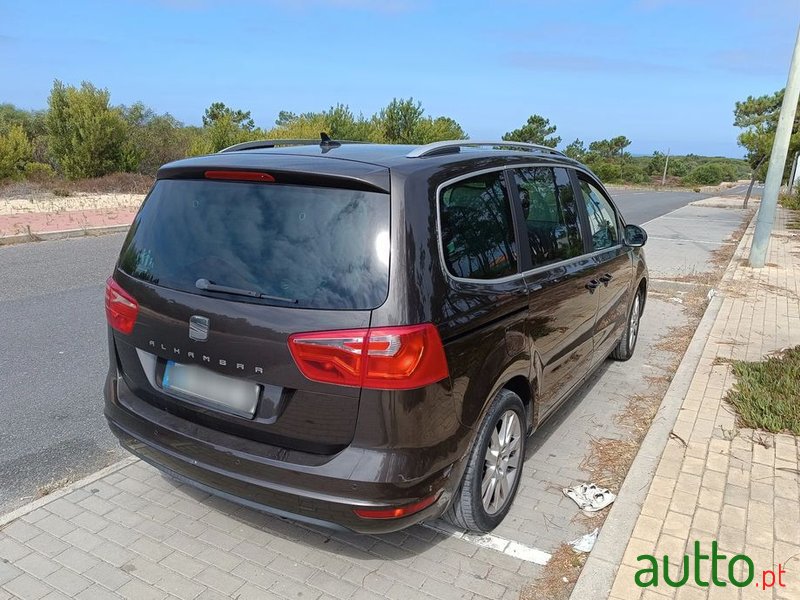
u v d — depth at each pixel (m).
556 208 3.95
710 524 3.19
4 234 11.97
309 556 3.02
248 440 2.70
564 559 3.03
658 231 17.02
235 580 2.85
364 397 2.44
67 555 2.99
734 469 3.72
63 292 7.92
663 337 6.81
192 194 3.00
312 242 2.62
